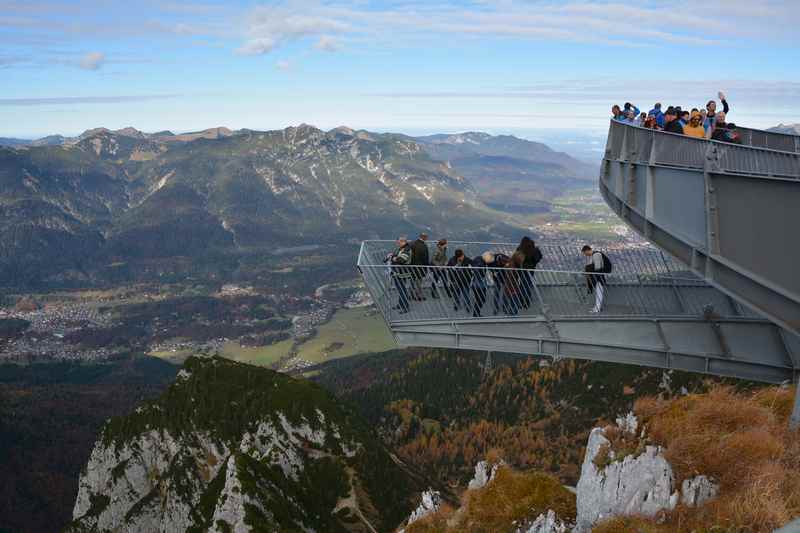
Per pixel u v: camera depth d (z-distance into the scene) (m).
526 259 24.16
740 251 18.84
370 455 110.38
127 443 118.88
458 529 20.16
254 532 76.31
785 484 12.96
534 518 18.88
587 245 24.59
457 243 28.23
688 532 12.82
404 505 106.69
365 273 24.52
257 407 114.44
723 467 13.82
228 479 83.00
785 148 29.38
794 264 17.02
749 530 12.06
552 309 24.34
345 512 100.44
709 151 19.67
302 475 102.50
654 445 14.94
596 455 16.05
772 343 23.59
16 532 186.25
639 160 25.42
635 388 139.12
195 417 116.75
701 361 23.77
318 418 112.12
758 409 15.94
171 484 111.31
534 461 133.12
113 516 114.62
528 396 161.38
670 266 25.50
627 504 14.59
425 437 168.62
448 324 24.39
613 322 23.61
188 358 134.00
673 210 22.20
